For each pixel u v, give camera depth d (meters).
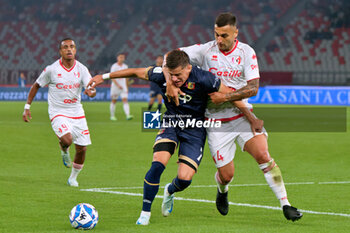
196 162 21.39
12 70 132.88
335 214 23.22
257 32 152.00
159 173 20.44
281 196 21.48
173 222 21.22
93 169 37.16
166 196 22.00
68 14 157.12
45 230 19.22
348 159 43.91
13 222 20.58
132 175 34.78
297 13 154.75
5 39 154.12
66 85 30.91
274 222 21.48
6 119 74.25
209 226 20.47
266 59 146.25
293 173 36.53
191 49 22.80
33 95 32.25
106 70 142.75
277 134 62.81
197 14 157.12
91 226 19.50
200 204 25.58
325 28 150.12
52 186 29.92
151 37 153.25
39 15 157.62
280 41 149.25
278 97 124.00
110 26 154.50
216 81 21.12
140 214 22.77
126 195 27.53
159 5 158.12
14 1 159.62
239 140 22.42
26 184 30.28
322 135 62.03
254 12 156.50
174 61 20.17
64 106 31.14
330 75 129.25
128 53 150.00
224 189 22.83
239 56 22.08
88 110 98.50
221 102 21.30
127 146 50.19
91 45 151.00
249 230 19.80
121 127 67.50
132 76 22.42
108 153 45.47
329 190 29.77
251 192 29.00
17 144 48.88
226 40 21.28
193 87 21.03
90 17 156.00
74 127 30.78
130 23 155.88
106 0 158.25
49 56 150.38
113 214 22.73
